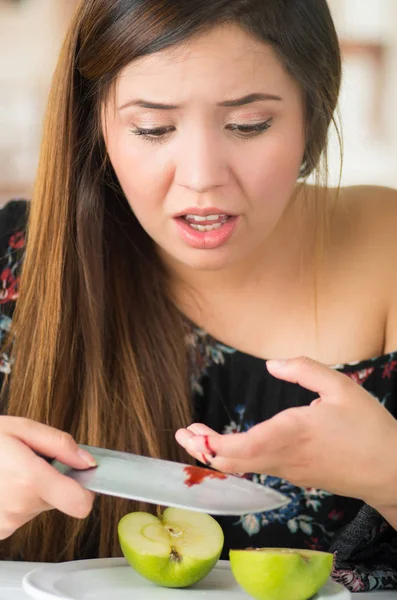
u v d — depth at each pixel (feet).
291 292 4.21
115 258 4.19
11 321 4.46
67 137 3.88
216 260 3.45
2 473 2.99
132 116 3.27
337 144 4.20
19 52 14.98
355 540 3.74
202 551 3.01
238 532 4.11
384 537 3.87
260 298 4.20
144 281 4.20
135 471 3.01
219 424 4.23
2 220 4.64
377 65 17.24
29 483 2.95
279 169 3.34
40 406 4.10
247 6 3.10
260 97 3.19
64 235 4.02
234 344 4.22
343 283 4.24
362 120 17.20
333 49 3.66
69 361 4.11
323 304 4.22
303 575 2.80
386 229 4.32
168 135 3.28
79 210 4.01
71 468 3.05
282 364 3.08
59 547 4.08
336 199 4.04
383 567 3.79
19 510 3.03
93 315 4.08
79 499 2.92
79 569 3.16
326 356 4.21
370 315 4.23
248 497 2.85
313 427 2.93
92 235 4.05
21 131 14.80
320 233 4.23
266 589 2.81
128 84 3.23
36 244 4.07
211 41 3.10
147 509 3.94
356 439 2.98
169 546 3.02
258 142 3.26
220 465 2.86
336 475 3.05
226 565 3.34
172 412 4.10
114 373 4.12
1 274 4.52
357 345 4.21
